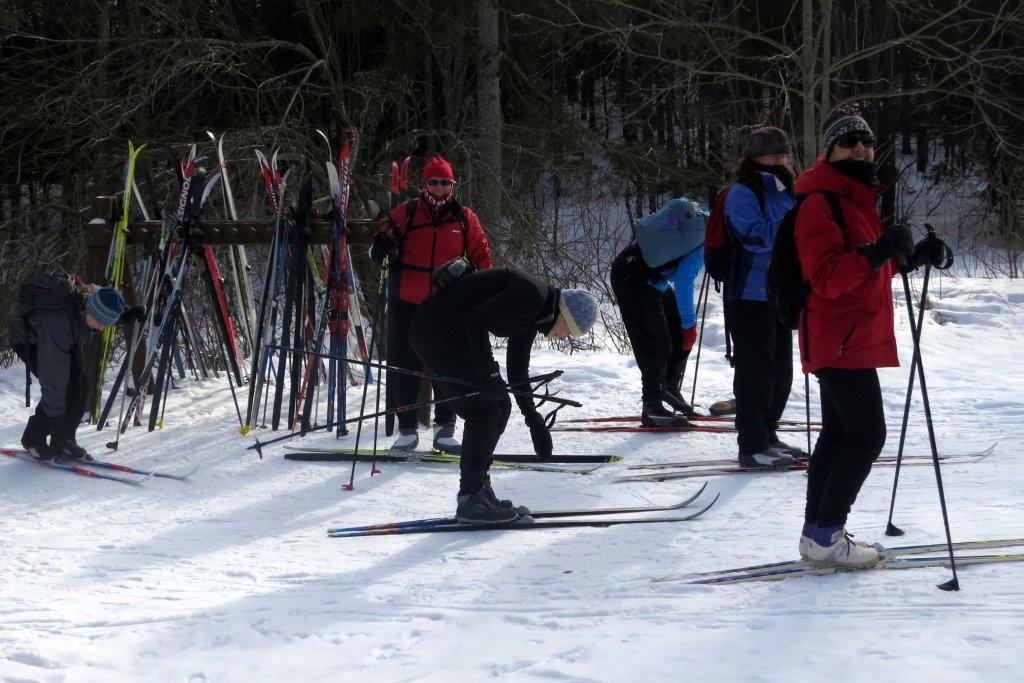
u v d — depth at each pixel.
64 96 11.46
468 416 3.87
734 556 3.35
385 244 5.27
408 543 3.76
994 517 3.61
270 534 3.97
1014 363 8.03
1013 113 12.59
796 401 6.52
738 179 4.54
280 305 6.24
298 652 2.71
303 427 5.86
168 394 6.98
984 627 2.49
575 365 7.89
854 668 2.30
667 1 12.54
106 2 12.75
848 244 2.85
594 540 3.67
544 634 2.72
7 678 2.57
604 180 13.52
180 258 6.04
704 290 6.06
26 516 4.30
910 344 8.79
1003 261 13.86
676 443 5.44
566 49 16.17
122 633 2.92
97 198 6.41
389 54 13.58
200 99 13.70
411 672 2.51
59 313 4.90
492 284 3.67
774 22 16.69
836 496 2.97
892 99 18.39
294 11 13.88
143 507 4.42
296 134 11.36
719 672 2.35
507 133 14.24
